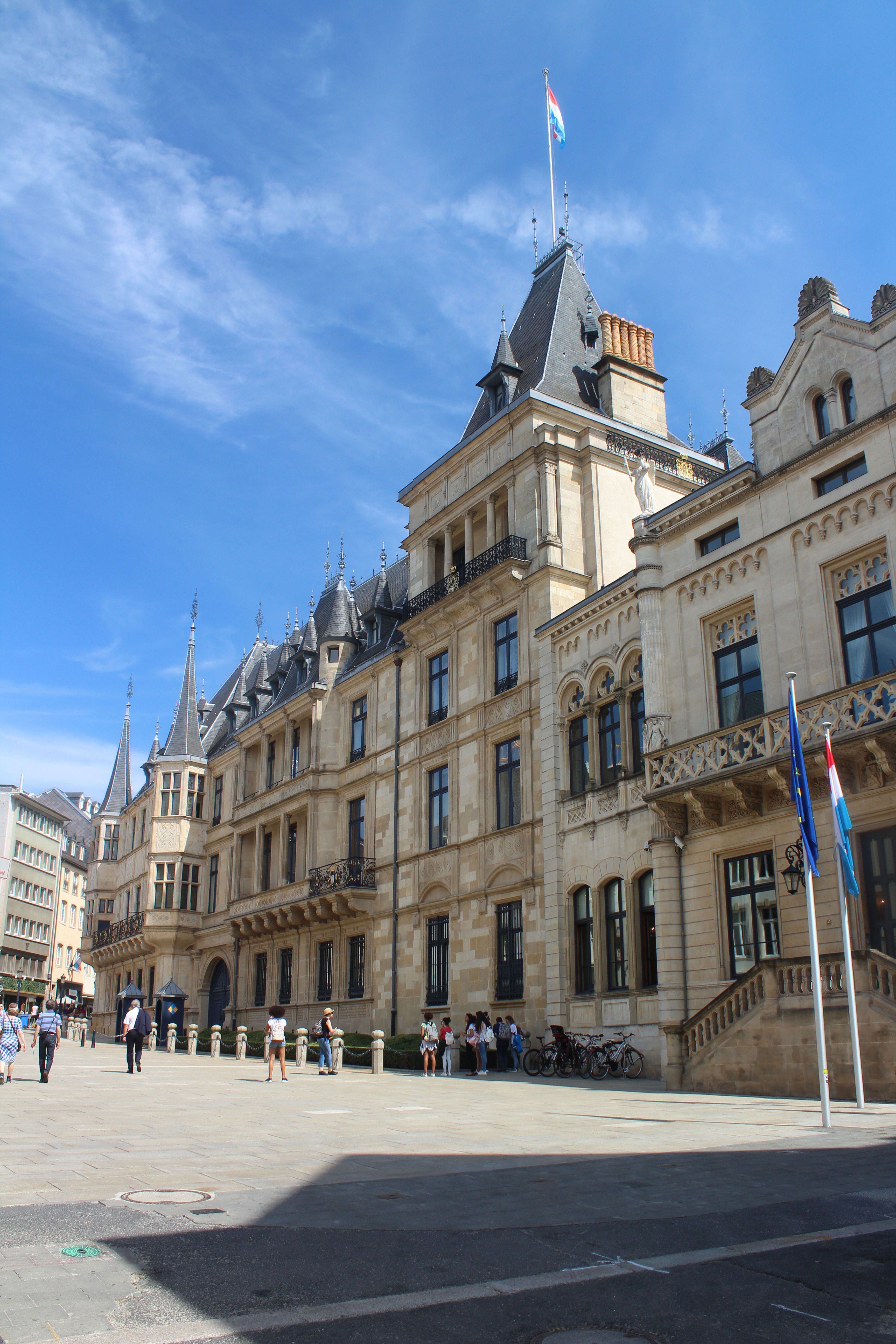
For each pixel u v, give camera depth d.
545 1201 8.27
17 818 81.88
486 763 32.41
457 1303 5.61
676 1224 7.48
